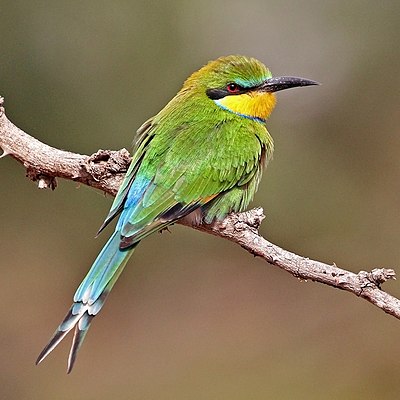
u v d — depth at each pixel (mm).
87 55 13508
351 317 13961
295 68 15297
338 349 13438
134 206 7246
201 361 13586
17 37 13266
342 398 12594
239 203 7875
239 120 8062
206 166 7613
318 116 15305
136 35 13633
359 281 6398
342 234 14766
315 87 15320
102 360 13891
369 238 14742
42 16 13289
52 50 13414
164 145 7637
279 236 14781
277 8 14953
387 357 13203
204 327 14391
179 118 7918
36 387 13289
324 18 15250
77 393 13148
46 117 13578
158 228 7301
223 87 8133
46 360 13766
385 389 12797
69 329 6531
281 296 14727
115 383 13328
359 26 15305
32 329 14266
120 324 14625
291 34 15133
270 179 14867
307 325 14039
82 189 14828
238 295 14852
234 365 13383
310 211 14844
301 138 15195
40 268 14906
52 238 14977
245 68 8164
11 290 14680
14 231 14969
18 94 13414
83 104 13656
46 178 7309
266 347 13695
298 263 6605
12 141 7258
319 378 12906
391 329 13562
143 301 14945
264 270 15195
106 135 13781
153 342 14211
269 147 8203
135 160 7438
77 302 6656
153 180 7410
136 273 15148
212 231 7750
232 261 15352
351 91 15320
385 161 15133
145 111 13797
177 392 12922
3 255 14922
